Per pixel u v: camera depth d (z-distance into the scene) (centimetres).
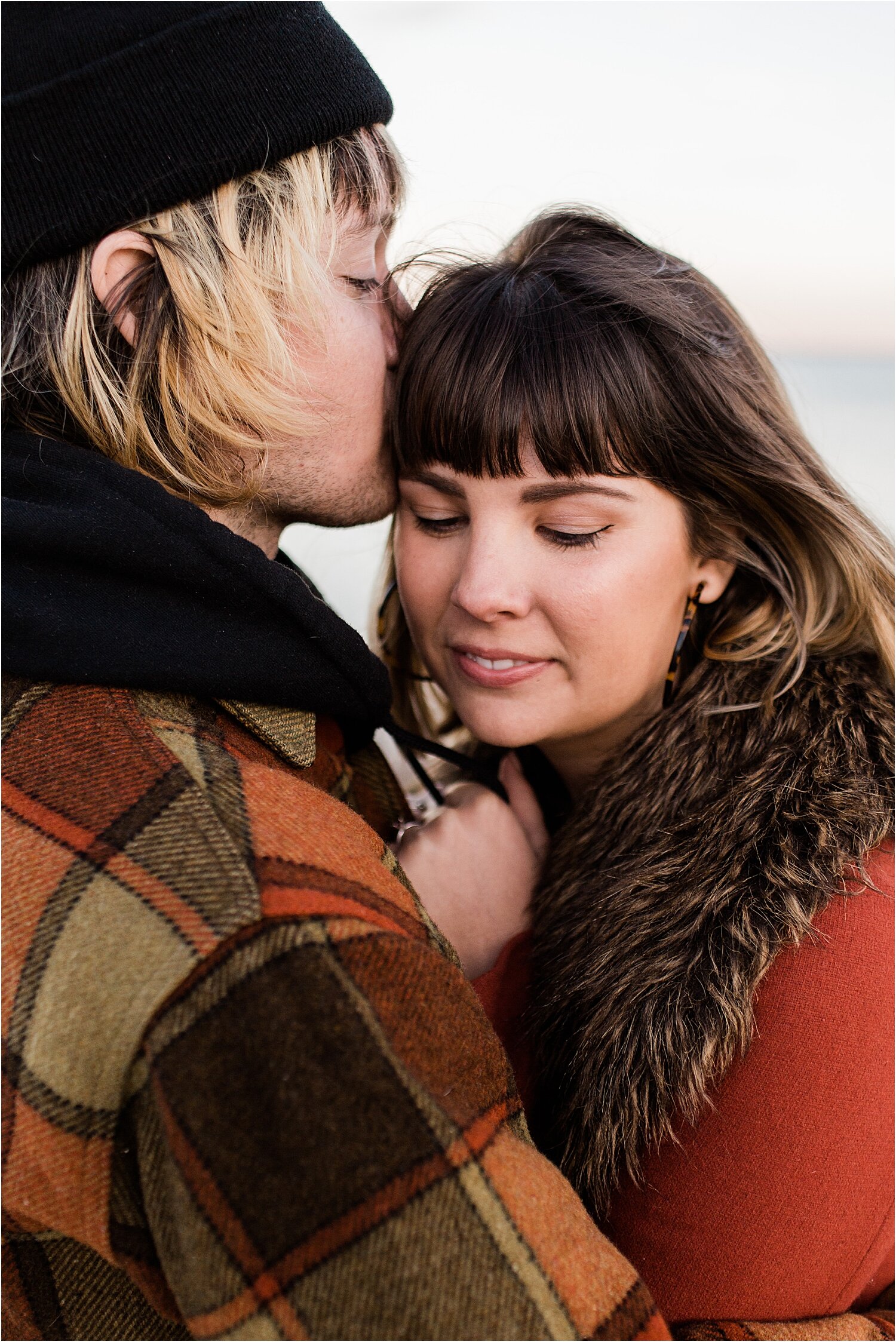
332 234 97
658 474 103
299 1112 56
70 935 62
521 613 103
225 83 86
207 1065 57
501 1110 68
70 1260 72
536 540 103
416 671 152
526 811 124
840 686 107
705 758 105
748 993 83
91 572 78
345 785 107
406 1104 58
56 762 70
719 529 111
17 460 82
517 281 102
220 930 60
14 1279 71
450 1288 54
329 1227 55
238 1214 56
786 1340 78
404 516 112
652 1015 86
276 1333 55
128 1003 59
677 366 103
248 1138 56
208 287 89
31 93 81
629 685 109
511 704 110
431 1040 63
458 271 107
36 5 81
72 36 82
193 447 94
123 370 91
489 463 98
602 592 102
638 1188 84
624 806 107
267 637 83
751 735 105
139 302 90
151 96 83
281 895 63
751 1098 81
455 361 99
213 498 95
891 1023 81
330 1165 56
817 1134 80
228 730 83
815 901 86
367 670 93
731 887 91
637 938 93
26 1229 68
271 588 82
